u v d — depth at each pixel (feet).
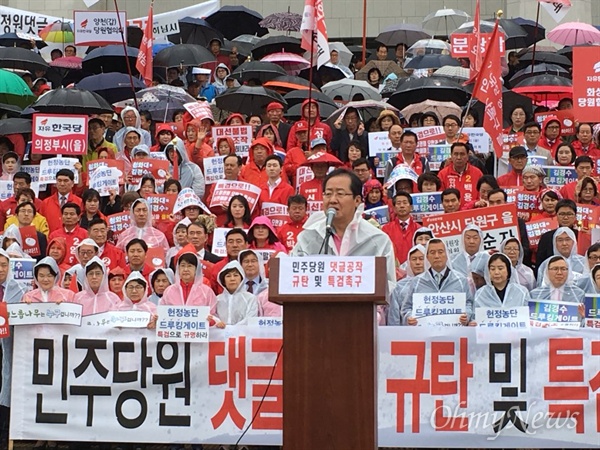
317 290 21.81
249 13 84.38
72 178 49.03
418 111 60.13
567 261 37.55
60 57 78.18
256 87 60.64
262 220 43.27
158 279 38.75
